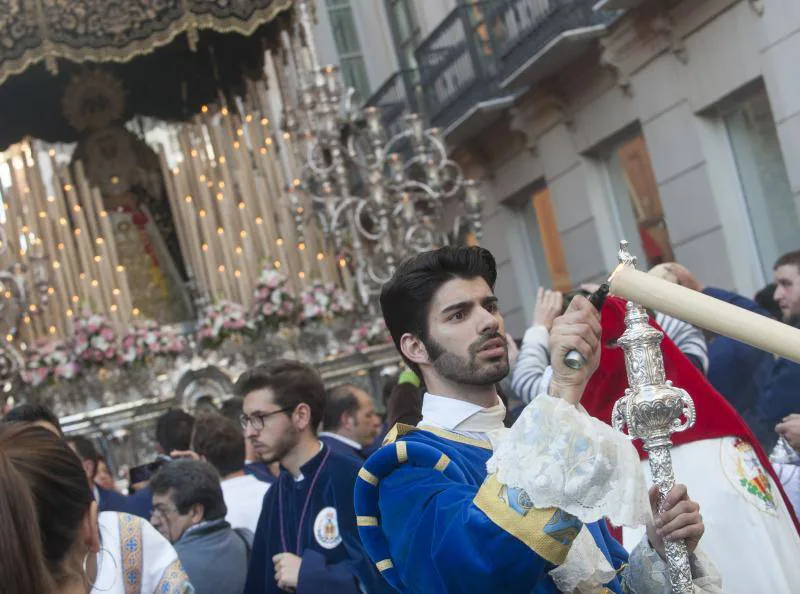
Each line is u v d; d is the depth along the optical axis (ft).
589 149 44.27
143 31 36.22
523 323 50.85
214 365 33.68
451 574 6.68
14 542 5.74
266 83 39.37
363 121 35.09
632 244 43.50
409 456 7.65
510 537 6.48
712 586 7.77
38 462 6.92
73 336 34.63
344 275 36.06
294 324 35.27
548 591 7.48
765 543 10.59
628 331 7.30
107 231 36.70
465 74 49.67
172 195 38.88
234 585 14.78
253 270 36.24
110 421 33.68
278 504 14.25
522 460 6.49
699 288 15.55
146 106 40.70
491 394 8.20
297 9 36.04
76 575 7.01
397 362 35.06
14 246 36.76
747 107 36.06
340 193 34.94
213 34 39.78
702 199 38.09
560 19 41.75
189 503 14.94
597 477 6.31
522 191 50.24
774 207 35.94
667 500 7.25
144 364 34.83
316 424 14.24
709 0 35.58
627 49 40.19
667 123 39.09
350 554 13.30
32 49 35.50
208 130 38.93
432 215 35.01
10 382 34.45
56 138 40.04
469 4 48.65
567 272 47.85
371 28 62.18
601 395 11.07
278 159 38.01
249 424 14.06
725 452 10.86
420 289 8.02
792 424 12.63
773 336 5.71
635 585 7.95
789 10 32.60
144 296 39.55
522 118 47.44
